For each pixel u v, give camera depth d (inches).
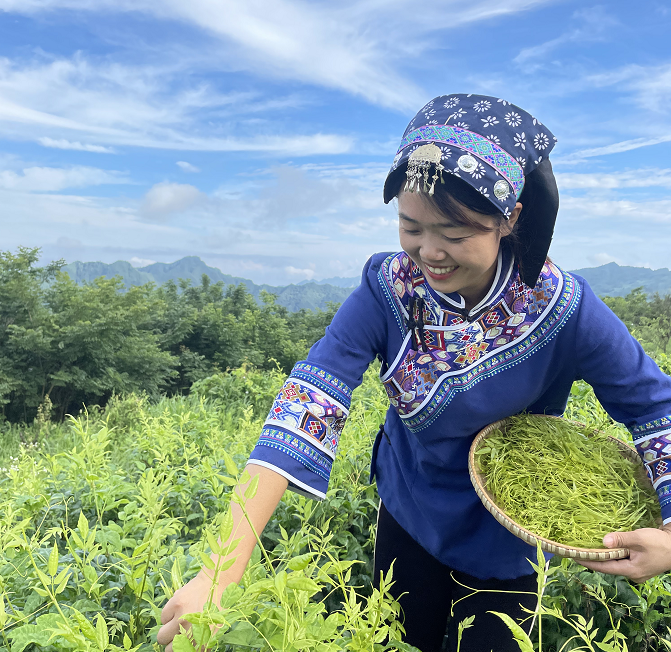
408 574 70.7
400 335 58.0
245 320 1817.2
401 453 67.2
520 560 62.9
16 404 996.6
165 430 150.6
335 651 32.7
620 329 54.4
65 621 34.3
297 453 50.4
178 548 54.4
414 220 46.3
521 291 53.7
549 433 60.6
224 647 39.5
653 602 73.0
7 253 1069.1
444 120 45.6
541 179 47.6
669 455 52.0
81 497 89.3
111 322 1041.5
